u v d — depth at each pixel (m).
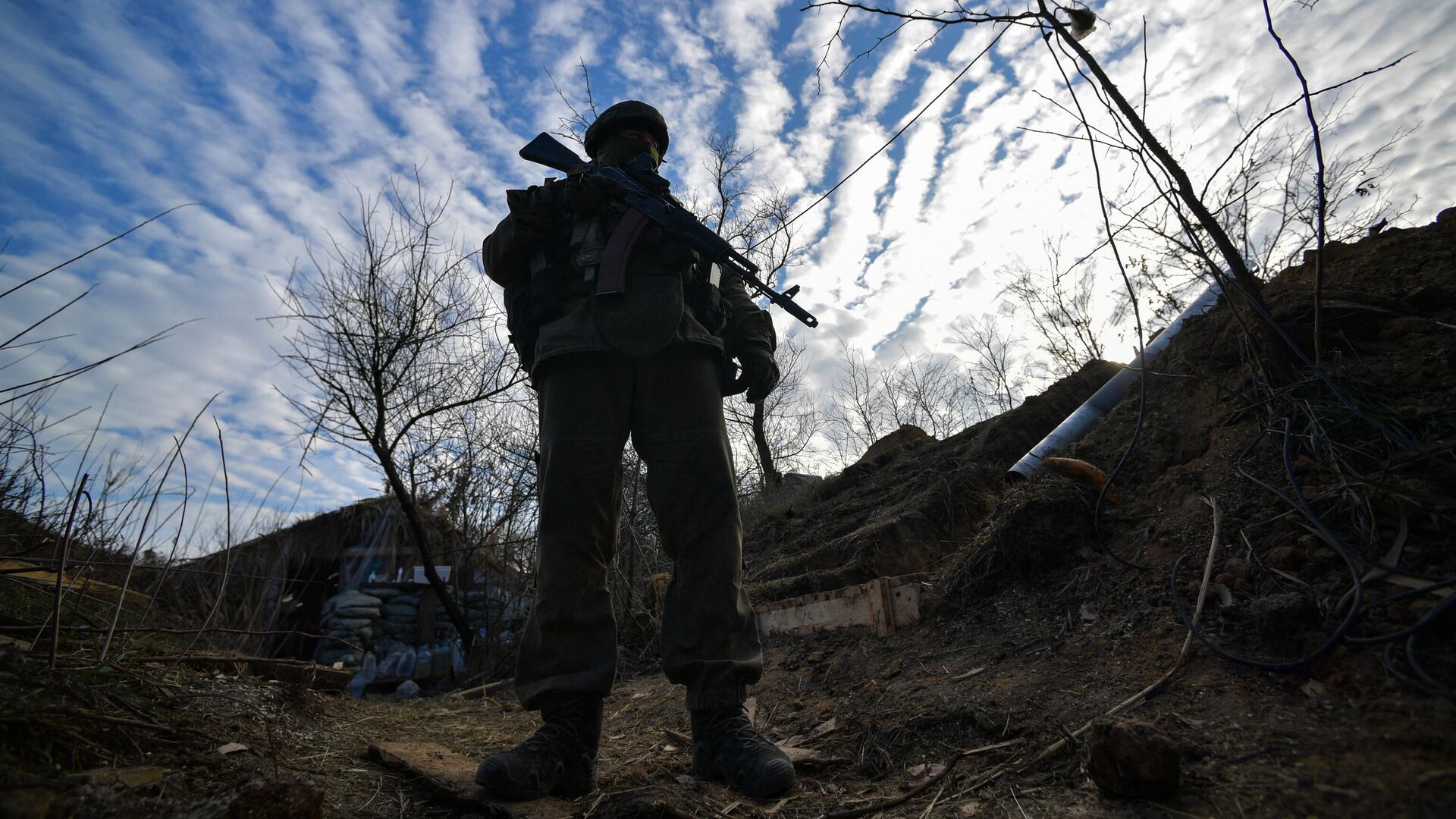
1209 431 2.49
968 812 1.36
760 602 3.80
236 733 1.83
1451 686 1.17
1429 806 0.95
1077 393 5.35
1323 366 2.08
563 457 1.71
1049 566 2.49
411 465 6.82
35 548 2.32
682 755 2.09
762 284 2.15
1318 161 1.79
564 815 1.46
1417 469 1.68
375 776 1.77
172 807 1.21
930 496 4.37
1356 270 2.65
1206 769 1.22
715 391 1.87
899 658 2.47
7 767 1.15
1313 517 1.65
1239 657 1.52
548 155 2.24
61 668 1.63
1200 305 3.15
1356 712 1.22
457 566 7.25
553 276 1.85
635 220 1.83
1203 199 2.01
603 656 1.68
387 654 7.12
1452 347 1.97
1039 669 1.93
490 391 7.12
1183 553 2.02
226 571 2.32
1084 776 1.37
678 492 1.77
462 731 2.75
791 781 1.51
